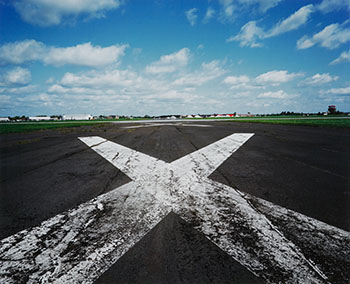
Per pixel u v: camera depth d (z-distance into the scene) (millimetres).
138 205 2061
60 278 1126
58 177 3092
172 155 4641
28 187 2658
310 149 5250
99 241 1455
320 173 3115
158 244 1399
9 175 3221
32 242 1466
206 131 10883
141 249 1352
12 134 11672
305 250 1320
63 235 1547
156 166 3672
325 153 4719
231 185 2621
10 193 2449
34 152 5332
